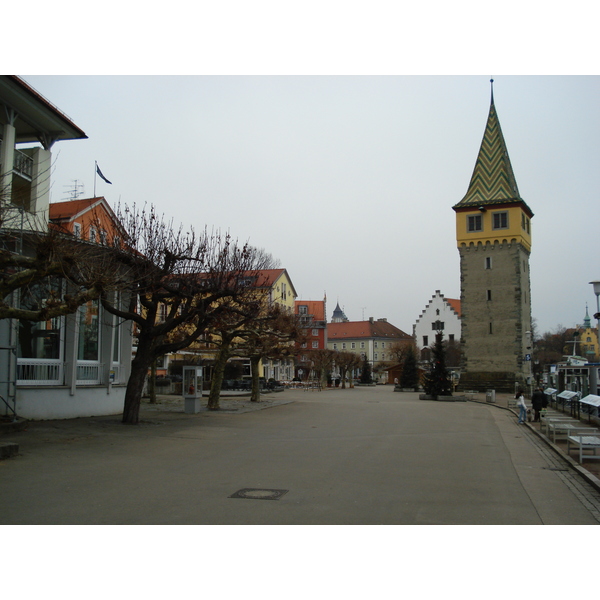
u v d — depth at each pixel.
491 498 9.62
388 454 14.80
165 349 20.62
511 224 59.78
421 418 26.91
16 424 16.67
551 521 8.13
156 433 17.78
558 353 107.19
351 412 29.91
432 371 46.06
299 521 7.86
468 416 29.03
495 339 59.59
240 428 20.38
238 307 25.83
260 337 33.31
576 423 22.98
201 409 28.05
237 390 53.53
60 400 20.48
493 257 60.38
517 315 59.06
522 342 58.84
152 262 19.53
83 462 12.32
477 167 62.81
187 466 12.24
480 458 14.55
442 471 12.30
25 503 8.64
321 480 10.91
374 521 7.93
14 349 17.95
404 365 65.44
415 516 8.27
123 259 18.80
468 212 61.44
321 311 102.81
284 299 80.31
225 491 9.73
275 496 9.39
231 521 7.81
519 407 25.77
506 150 63.66
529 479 11.60
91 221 23.16
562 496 9.95
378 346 136.12
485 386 59.19
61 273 13.67
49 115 22.97
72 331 21.09
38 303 18.70
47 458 12.66
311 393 58.53
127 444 15.27
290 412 28.94
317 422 23.75
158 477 10.88
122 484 10.16
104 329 23.14
